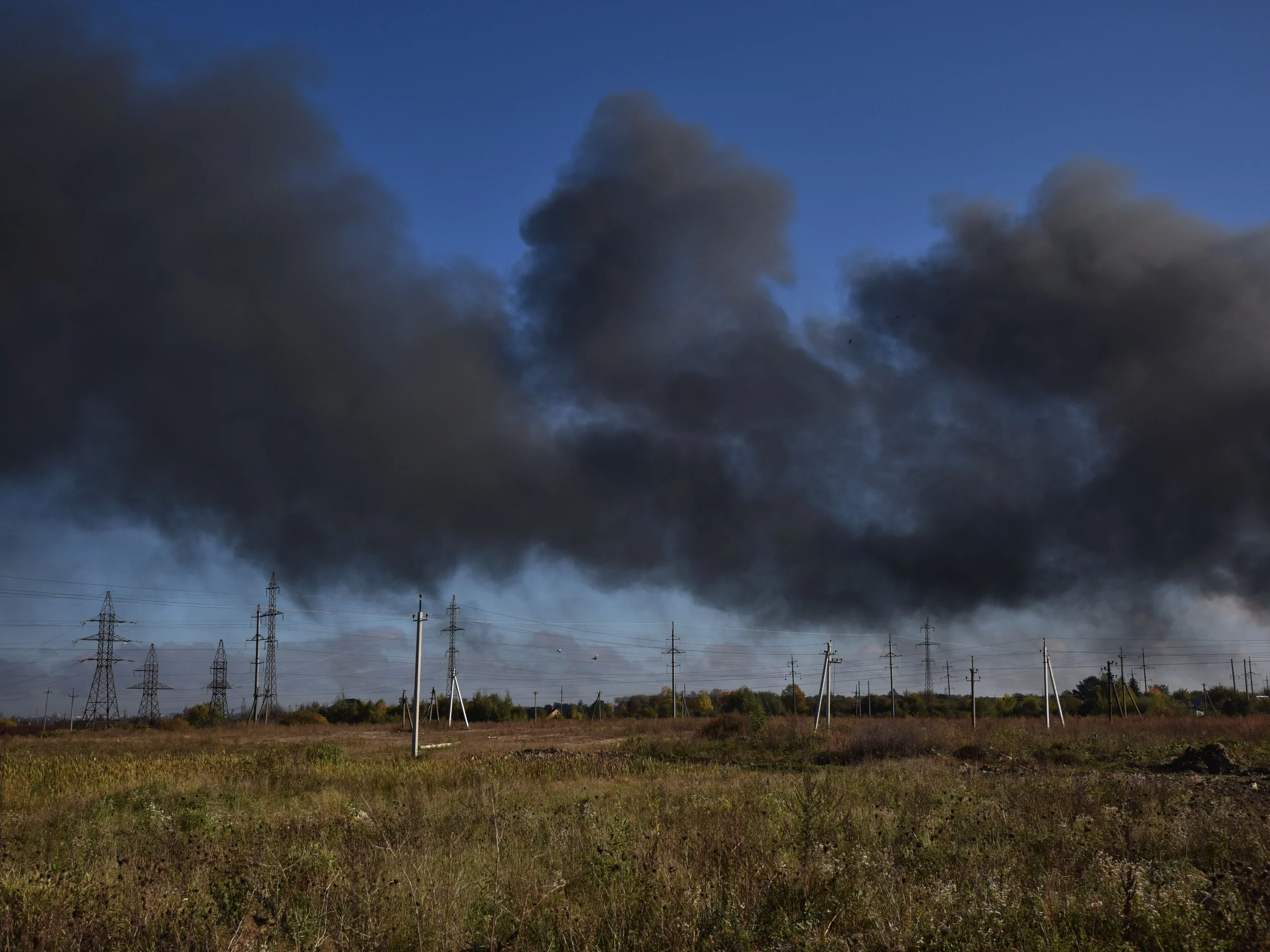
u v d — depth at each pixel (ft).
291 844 40.22
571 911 26.37
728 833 37.45
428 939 24.90
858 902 27.20
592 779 83.10
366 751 151.33
